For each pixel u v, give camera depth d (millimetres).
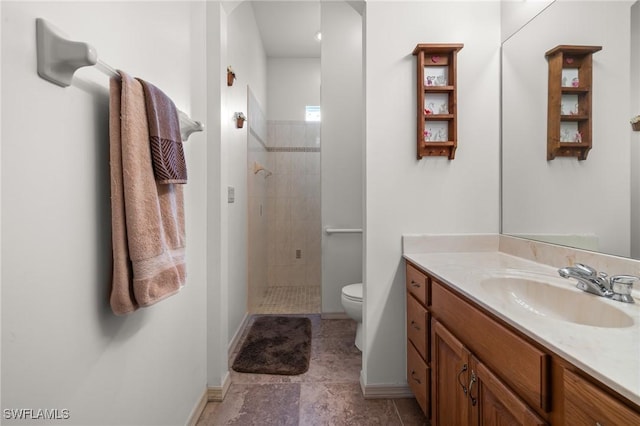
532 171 1459
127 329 931
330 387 1760
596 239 1131
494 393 853
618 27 1047
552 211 1337
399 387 1665
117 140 778
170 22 1237
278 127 3889
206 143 1619
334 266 2824
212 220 1641
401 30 1648
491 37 1666
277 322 2689
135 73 981
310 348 2236
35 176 616
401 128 1661
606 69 1093
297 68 4043
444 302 1196
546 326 722
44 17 631
